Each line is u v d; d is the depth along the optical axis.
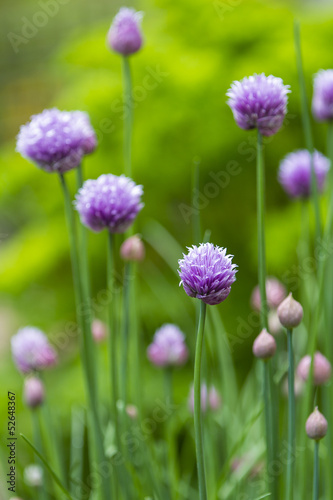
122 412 0.99
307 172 1.07
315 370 0.95
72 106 1.96
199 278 0.82
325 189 1.09
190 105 1.77
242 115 0.89
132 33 1.01
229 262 0.83
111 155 1.85
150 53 1.83
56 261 1.89
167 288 1.63
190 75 1.77
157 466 1.02
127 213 0.92
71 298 1.92
